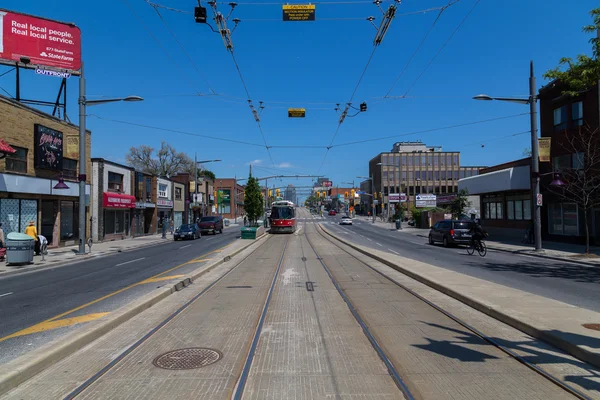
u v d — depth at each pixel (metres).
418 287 11.27
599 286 11.64
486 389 4.68
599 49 13.97
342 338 6.69
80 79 22.66
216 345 6.37
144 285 12.48
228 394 4.59
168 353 5.99
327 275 13.97
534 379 4.95
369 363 5.55
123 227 38.31
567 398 4.44
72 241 29.30
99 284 13.15
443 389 4.68
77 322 8.18
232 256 21.02
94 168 33.22
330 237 38.03
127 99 22.56
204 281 12.83
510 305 8.17
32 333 7.49
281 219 44.06
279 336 6.83
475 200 70.12
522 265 16.84
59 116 28.62
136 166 80.88
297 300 9.82
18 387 4.80
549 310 7.71
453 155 93.56
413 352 5.95
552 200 27.31
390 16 13.55
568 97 24.12
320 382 4.92
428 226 55.88
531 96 22.00
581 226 24.91
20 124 23.17
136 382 4.93
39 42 26.14
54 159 26.11
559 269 15.53
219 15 13.98
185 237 36.66
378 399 4.46
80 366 5.47
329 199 169.88
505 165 36.44
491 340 6.38
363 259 18.95
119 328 7.33
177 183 54.78
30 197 24.28
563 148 25.62
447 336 6.71
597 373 5.05
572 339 5.87
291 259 19.41
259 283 12.41
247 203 49.41
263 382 4.93
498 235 36.94
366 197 118.12
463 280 11.48
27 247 18.39
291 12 13.88
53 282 13.96
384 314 8.27
